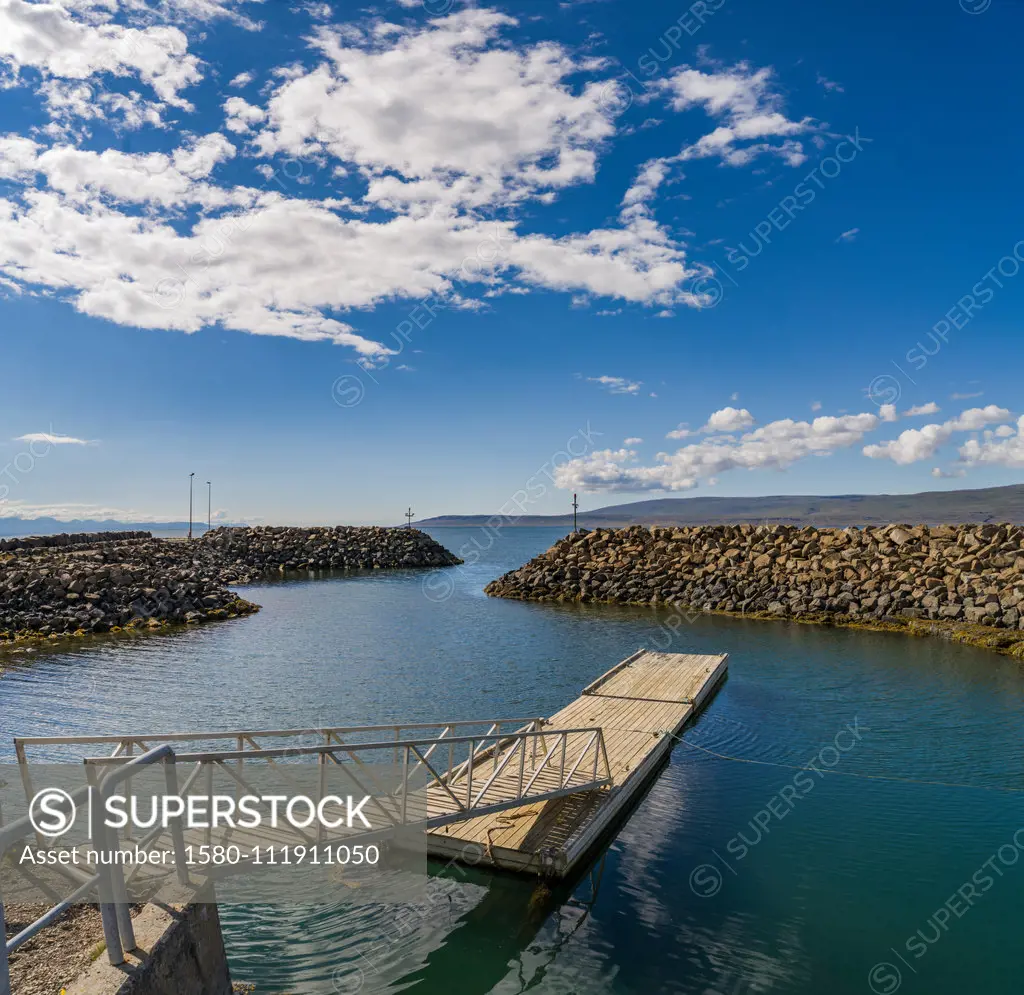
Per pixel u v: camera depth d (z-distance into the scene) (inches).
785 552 2033.7
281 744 847.7
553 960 441.1
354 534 3818.9
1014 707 989.2
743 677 1178.0
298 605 2113.7
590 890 522.9
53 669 1242.0
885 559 1854.1
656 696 991.0
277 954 436.8
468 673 1224.8
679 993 412.2
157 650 1416.1
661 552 2285.9
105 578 1856.5
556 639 1541.6
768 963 439.2
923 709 986.1
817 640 1494.8
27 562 1994.3
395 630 1657.2
